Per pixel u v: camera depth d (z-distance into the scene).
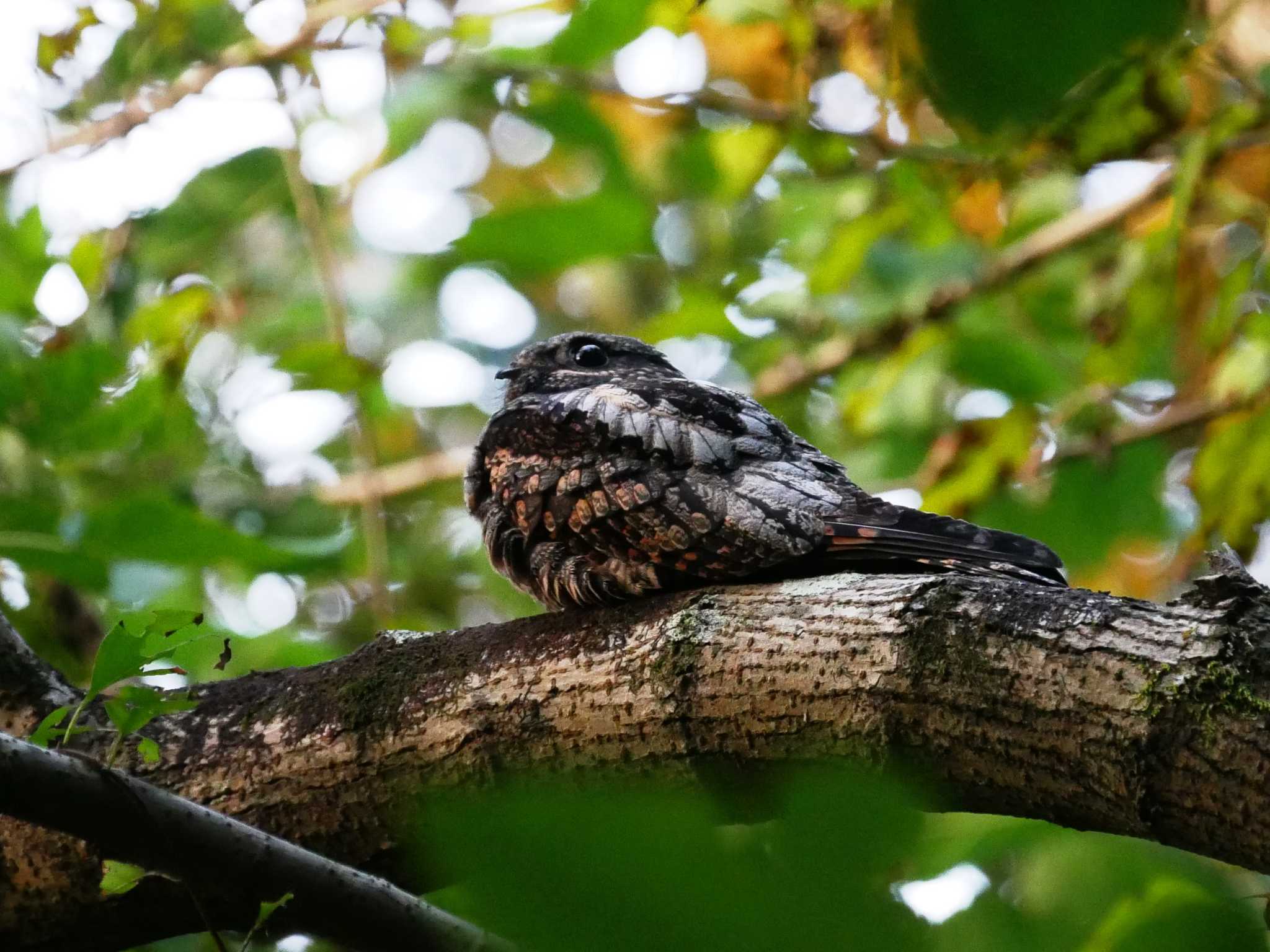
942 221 11.24
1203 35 5.93
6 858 5.73
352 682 5.82
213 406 11.89
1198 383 10.19
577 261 10.70
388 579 12.67
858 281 11.89
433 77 9.91
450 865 1.66
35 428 7.61
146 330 9.55
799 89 8.88
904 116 8.00
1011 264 10.98
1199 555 9.71
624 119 11.10
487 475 7.87
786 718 4.98
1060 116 2.92
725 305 11.56
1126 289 9.48
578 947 1.64
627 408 7.10
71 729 4.32
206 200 11.22
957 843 6.79
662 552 6.60
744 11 8.73
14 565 9.46
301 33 10.22
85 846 5.65
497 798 1.80
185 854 4.33
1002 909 6.45
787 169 12.59
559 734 5.44
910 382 11.66
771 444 7.08
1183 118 6.49
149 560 7.06
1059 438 11.21
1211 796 4.04
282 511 11.61
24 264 8.96
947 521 6.21
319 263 10.62
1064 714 4.35
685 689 5.20
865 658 4.80
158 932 5.84
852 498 6.45
